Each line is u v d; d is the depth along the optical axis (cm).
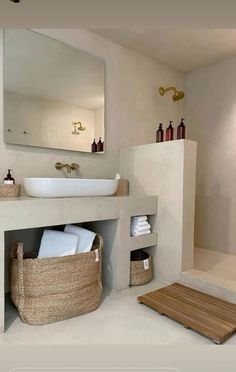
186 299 188
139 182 252
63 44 227
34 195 183
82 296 172
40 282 161
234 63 291
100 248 189
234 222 292
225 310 172
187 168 218
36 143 212
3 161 197
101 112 253
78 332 153
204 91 320
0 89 194
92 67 246
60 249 180
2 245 150
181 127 240
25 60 206
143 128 292
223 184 302
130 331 154
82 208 184
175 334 152
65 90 229
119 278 209
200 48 272
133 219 226
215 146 310
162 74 309
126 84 274
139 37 253
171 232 225
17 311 177
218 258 281
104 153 258
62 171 230
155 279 236
